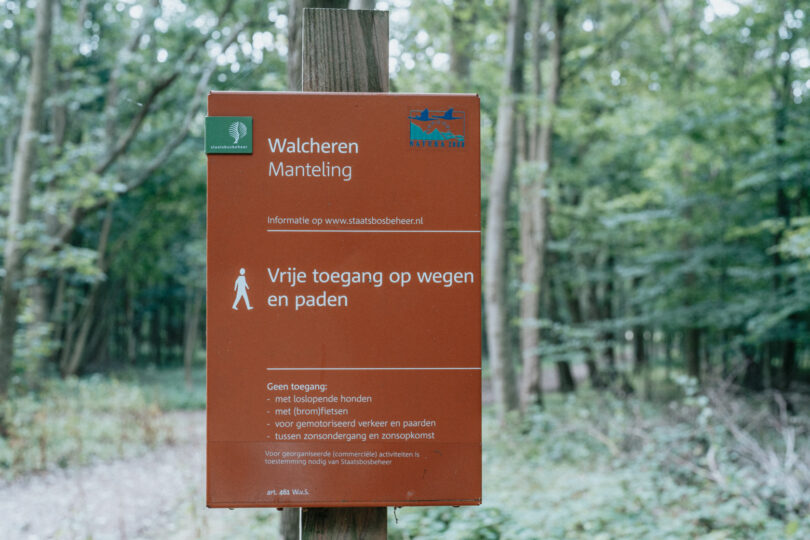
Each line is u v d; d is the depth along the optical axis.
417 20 10.40
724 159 13.63
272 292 1.99
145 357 34.06
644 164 16.44
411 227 2.02
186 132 14.32
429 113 2.03
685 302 15.07
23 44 13.21
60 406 11.70
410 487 2.01
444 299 2.02
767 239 14.23
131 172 17.81
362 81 2.11
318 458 1.99
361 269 2.01
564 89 14.86
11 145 15.63
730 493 5.86
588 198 16.20
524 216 14.31
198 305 23.39
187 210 20.83
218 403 1.97
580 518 5.11
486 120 12.24
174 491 7.49
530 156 15.48
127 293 27.44
